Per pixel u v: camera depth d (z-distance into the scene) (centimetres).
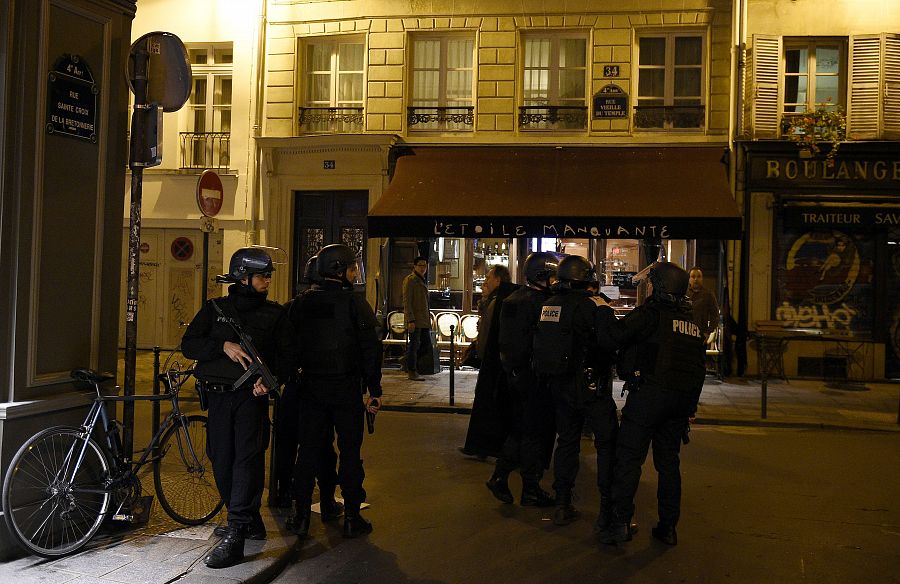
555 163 1428
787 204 1441
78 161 537
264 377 507
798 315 1474
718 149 1422
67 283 531
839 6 1461
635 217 1241
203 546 522
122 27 570
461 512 639
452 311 1592
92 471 533
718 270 1487
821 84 1503
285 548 527
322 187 1612
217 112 1684
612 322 549
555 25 1552
